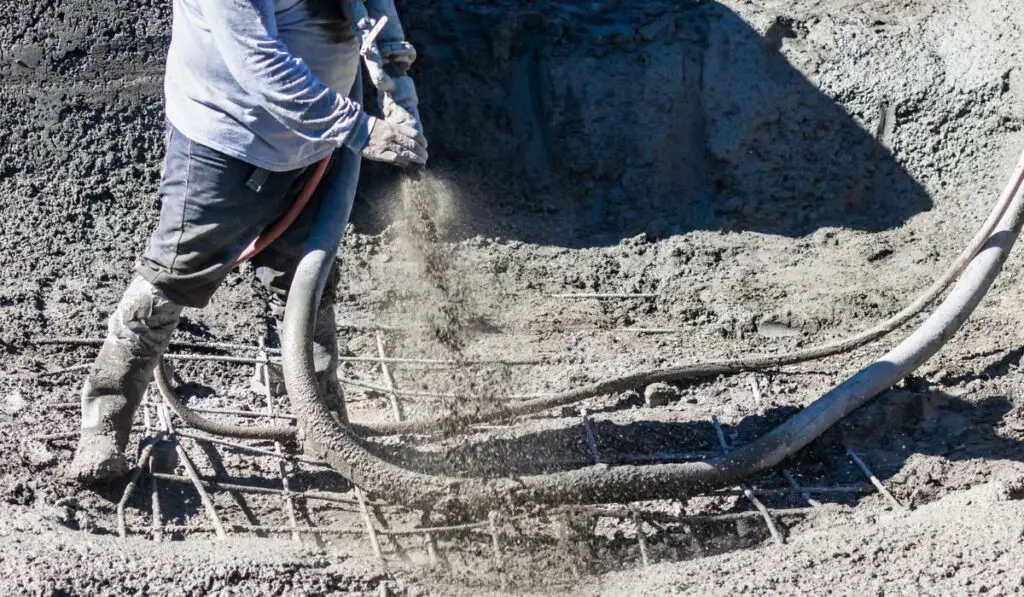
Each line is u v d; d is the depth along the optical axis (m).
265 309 6.26
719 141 7.54
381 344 5.91
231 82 3.95
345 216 4.36
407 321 6.13
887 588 3.85
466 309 4.98
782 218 7.46
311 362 4.24
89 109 7.25
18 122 7.22
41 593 3.67
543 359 5.95
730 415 5.38
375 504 4.67
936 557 3.99
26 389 5.30
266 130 4.02
